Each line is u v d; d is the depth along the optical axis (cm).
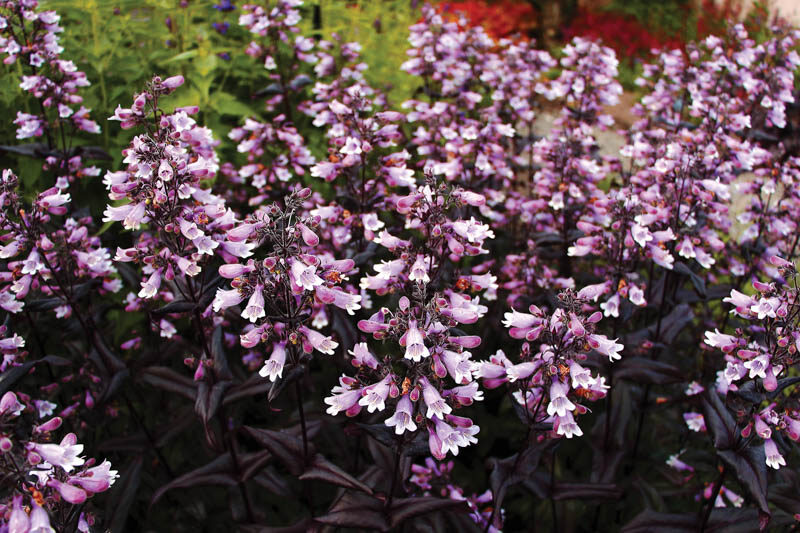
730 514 58
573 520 68
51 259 58
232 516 66
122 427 71
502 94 92
